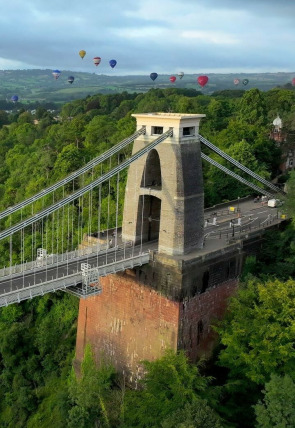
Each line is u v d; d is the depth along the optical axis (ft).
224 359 145.38
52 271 150.61
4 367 206.59
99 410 145.38
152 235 182.29
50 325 211.41
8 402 193.36
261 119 326.65
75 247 238.68
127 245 175.52
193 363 160.25
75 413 144.36
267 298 139.33
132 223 177.06
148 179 174.91
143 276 159.43
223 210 230.89
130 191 176.24
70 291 141.38
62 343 202.90
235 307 148.56
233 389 142.51
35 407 186.09
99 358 175.01
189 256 161.17
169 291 153.69
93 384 148.97
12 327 205.16
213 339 167.12
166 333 155.63
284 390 113.60
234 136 285.64
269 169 292.40
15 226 137.49
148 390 132.05
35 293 130.93
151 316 159.02
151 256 156.87
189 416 110.32
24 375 198.70
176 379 128.98
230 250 169.99
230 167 257.34
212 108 362.53
